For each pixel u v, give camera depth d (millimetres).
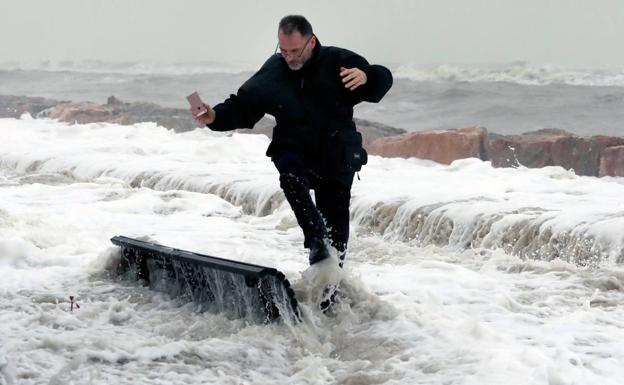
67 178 18859
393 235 12617
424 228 12180
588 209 11195
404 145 22250
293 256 11266
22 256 10562
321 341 7500
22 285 9375
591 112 40312
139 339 7297
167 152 22391
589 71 56438
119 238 9898
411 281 9484
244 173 17672
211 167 18812
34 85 67125
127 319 8148
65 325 7770
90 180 18672
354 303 8062
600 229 10156
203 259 8070
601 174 20250
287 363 6941
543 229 10688
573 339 7219
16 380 6102
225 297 8141
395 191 14109
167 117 30984
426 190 14062
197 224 13695
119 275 9844
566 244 10375
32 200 15703
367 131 27016
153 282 9312
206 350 6992
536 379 6070
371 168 18484
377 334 7449
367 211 13281
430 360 6664
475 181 15391
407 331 7418
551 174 16266
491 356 6582
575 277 9516
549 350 6941
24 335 7254
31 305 8484
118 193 16438
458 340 7082
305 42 7965
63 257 10602
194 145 23250
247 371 6684
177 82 62531
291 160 8047
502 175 16250
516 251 10859
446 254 11266
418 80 59094
